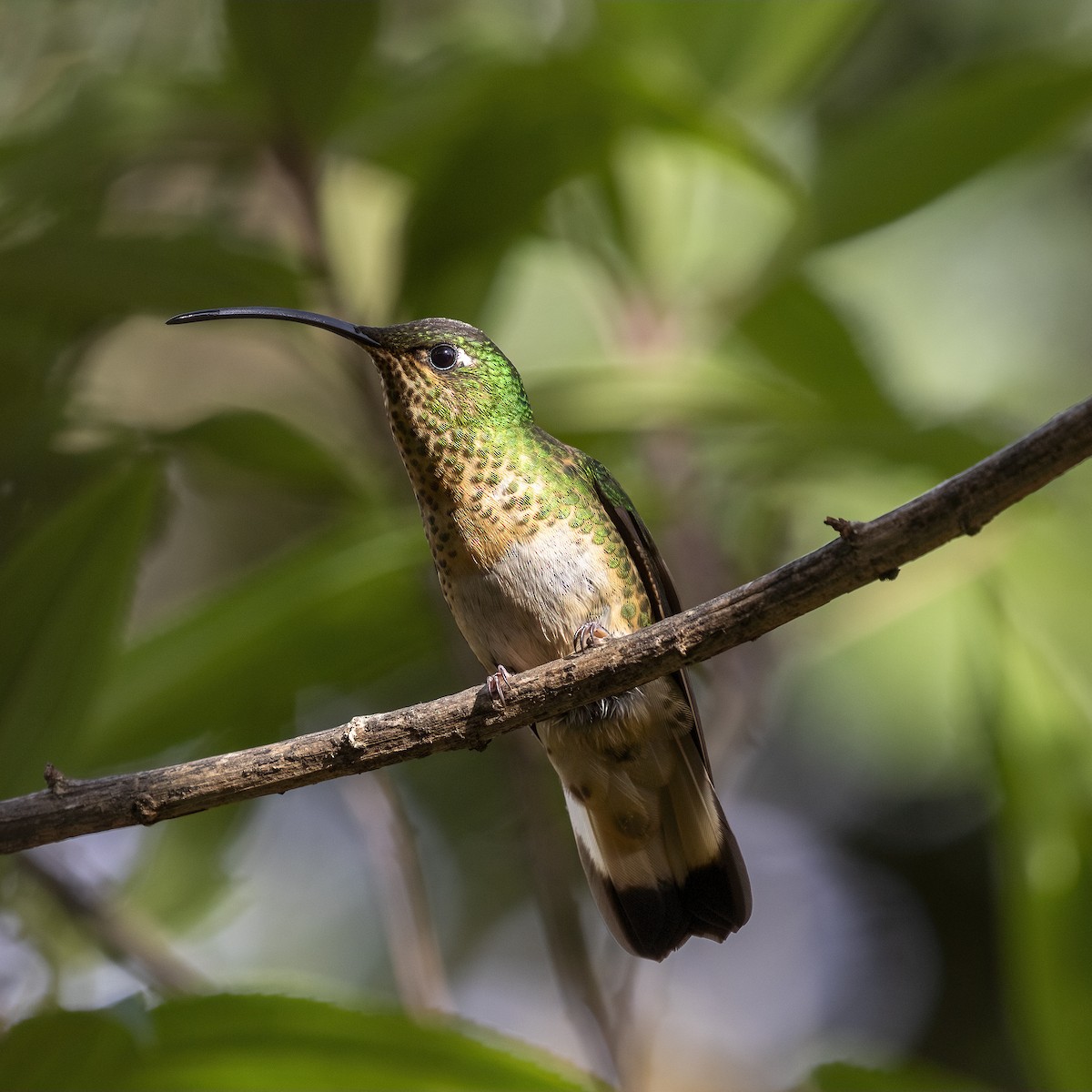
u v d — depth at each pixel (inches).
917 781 490.0
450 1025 235.5
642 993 290.0
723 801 326.3
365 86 311.3
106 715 295.0
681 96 287.3
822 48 361.1
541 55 283.1
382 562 291.1
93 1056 226.4
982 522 191.3
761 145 337.1
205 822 343.6
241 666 301.7
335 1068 230.5
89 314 292.0
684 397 300.5
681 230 366.6
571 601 273.0
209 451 296.0
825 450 318.3
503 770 323.6
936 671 381.4
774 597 205.2
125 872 336.8
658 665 212.5
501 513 273.4
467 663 302.4
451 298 310.2
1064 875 290.0
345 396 326.0
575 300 406.0
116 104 296.2
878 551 196.9
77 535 267.4
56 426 288.4
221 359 445.4
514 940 494.0
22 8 354.6
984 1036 522.6
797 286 335.6
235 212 349.7
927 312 466.6
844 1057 276.7
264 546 482.3
